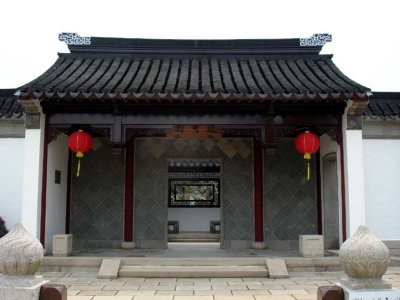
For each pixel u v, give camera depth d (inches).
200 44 580.7
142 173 568.1
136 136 571.8
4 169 526.3
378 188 530.3
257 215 552.1
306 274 428.5
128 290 362.9
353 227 454.0
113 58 574.2
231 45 579.5
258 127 465.7
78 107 468.1
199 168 899.4
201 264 437.4
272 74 521.0
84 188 562.9
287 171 569.0
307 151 464.1
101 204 561.0
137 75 504.4
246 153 572.7
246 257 453.4
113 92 429.7
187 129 494.3
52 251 475.2
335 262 438.9
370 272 248.8
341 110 474.3
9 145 530.3
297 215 562.9
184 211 898.1
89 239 555.5
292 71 531.8
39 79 470.9
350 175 459.2
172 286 379.6
